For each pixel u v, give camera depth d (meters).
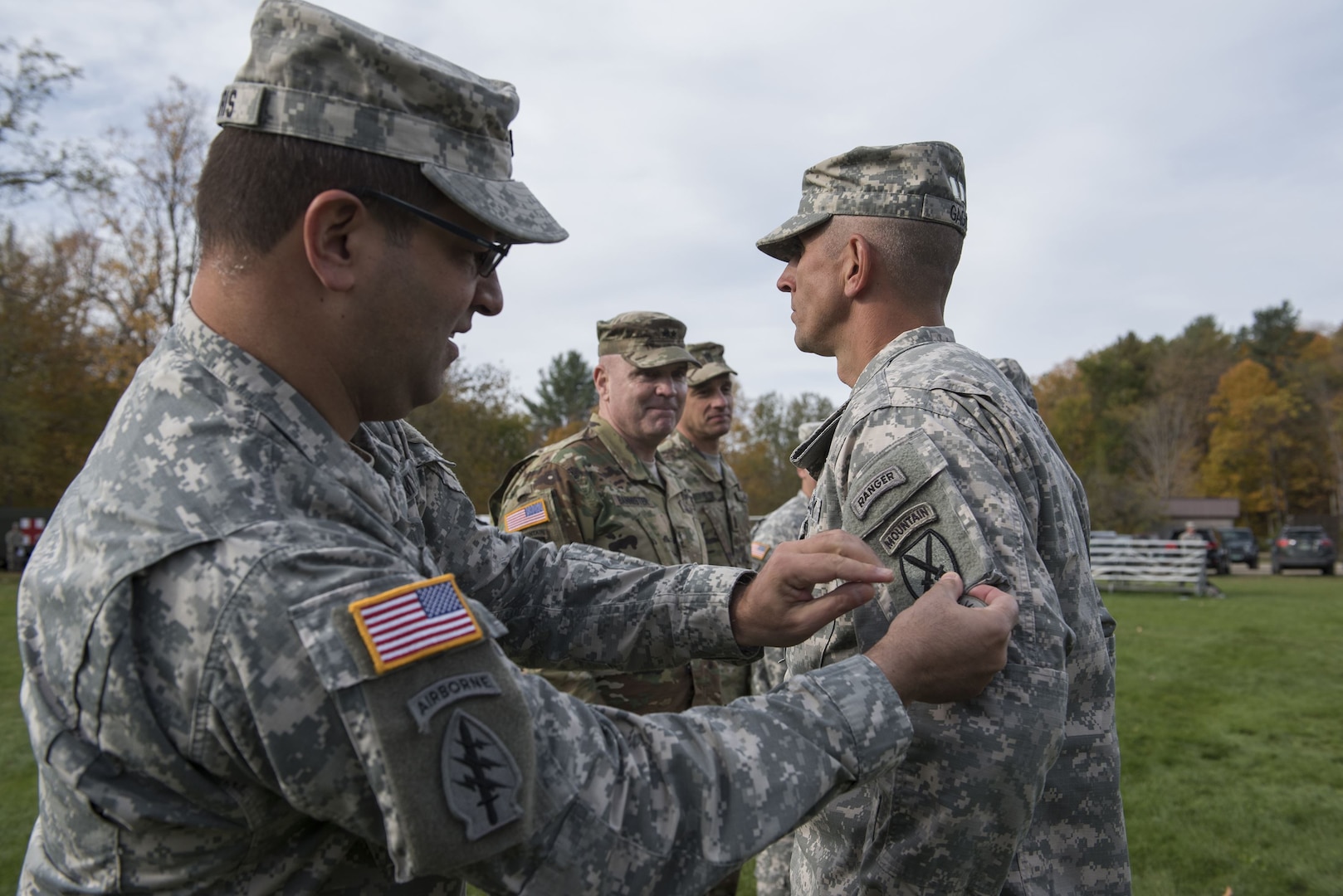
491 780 0.92
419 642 0.93
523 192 1.22
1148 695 7.41
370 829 0.96
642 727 1.07
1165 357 62.53
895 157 1.86
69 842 1.04
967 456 1.50
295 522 1.00
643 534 3.71
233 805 0.98
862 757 1.12
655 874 0.99
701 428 5.15
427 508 1.50
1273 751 5.77
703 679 3.62
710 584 1.48
